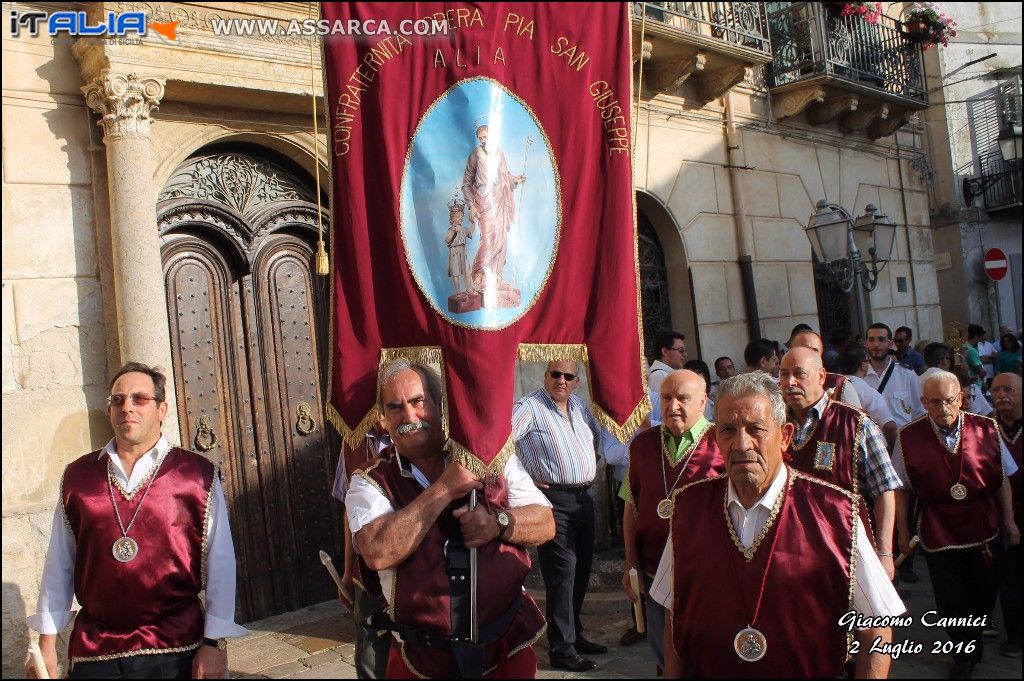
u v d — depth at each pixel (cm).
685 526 262
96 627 304
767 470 249
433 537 261
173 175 584
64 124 521
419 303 308
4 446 488
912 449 468
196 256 593
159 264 532
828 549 246
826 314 1079
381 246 312
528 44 319
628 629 533
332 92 313
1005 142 1400
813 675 245
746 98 970
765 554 248
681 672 274
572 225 319
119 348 527
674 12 803
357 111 313
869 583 246
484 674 265
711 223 916
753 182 967
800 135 1038
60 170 518
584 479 488
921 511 471
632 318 321
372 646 349
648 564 394
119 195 517
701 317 888
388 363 309
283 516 620
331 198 314
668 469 389
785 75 1002
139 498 309
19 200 502
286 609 616
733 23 905
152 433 321
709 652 251
